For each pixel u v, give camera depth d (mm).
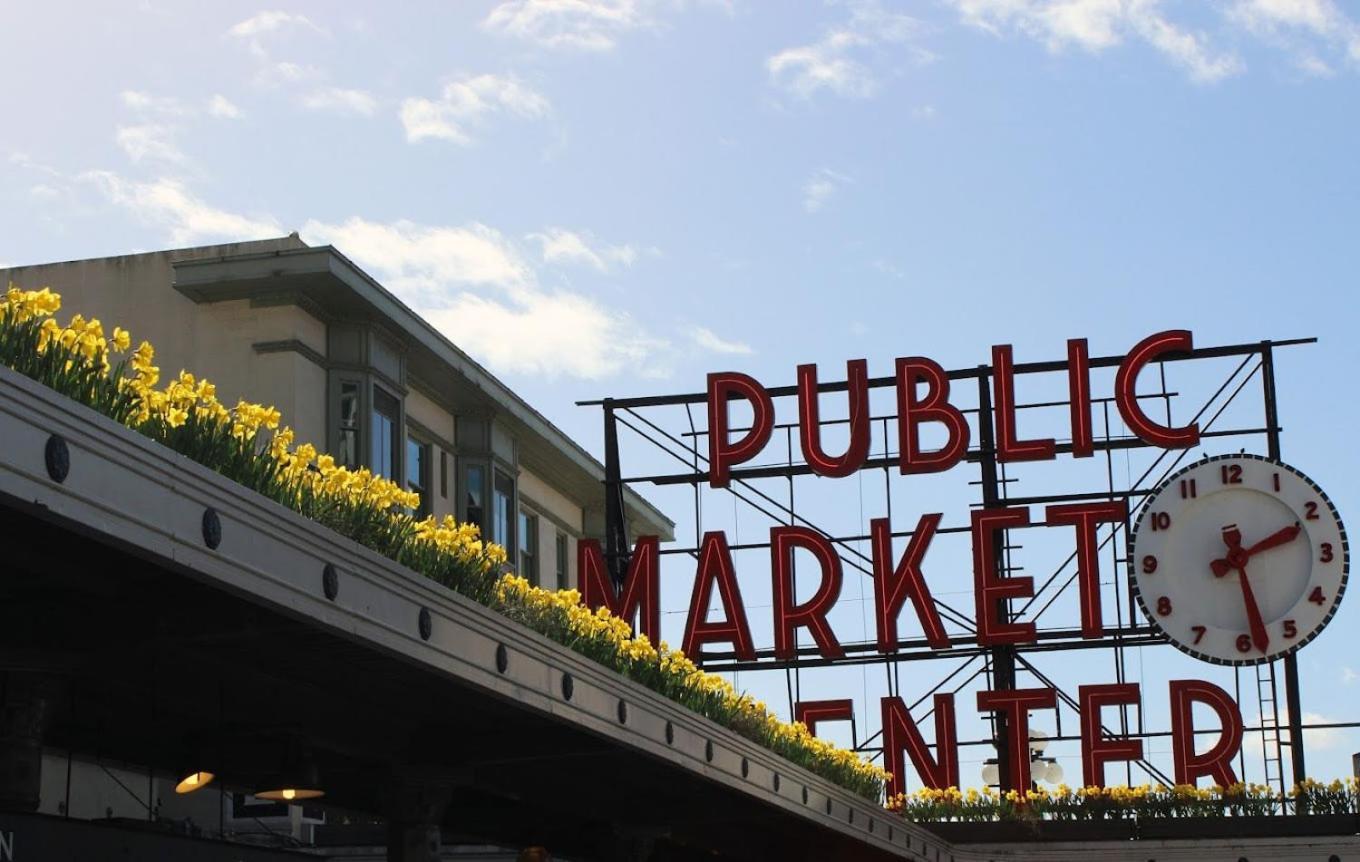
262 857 16562
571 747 18984
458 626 15242
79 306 36125
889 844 30359
